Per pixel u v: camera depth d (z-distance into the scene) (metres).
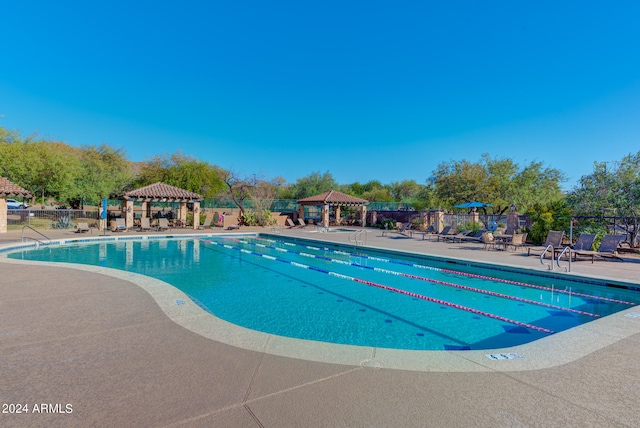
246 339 4.28
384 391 3.06
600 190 13.90
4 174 24.05
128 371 3.43
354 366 3.55
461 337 5.70
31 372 3.40
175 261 13.33
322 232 25.83
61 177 25.78
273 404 2.85
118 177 35.53
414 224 28.33
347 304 7.67
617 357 3.79
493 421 2.62
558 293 8.70
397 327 6.18
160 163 40.19
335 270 11.80
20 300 6.02
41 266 9.26
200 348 4.00
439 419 2.64
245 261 13.54
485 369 3.49
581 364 3.61
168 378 3.29
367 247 15.63
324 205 33.06
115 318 5.07
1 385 3.14
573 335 4.48
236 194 36.78
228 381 3.23
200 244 19.03
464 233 18.52
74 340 4.23
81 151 36.72
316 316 6.80
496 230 20.56
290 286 9.38
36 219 23.66
